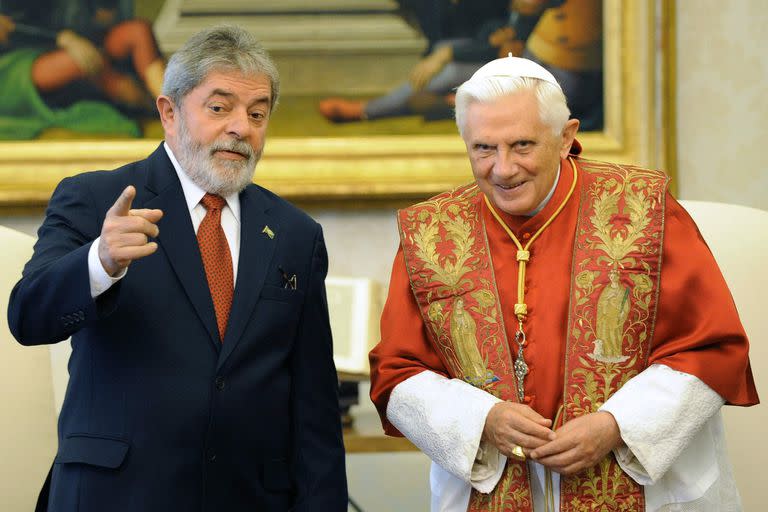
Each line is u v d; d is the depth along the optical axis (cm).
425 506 710
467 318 440
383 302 700
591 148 716
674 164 717
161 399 398
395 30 726
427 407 427
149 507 391
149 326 402
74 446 397
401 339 452
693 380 413
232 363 408
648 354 428
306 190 699
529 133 405
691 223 447
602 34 721
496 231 451
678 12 724
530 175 411
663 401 409
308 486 431
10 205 697
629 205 442
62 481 399
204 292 411
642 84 717
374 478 714
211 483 402
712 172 724
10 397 544
